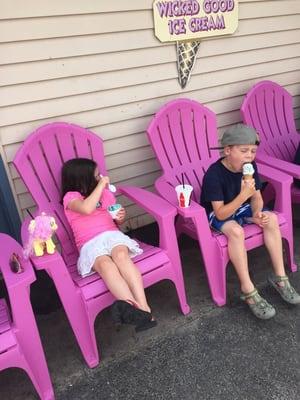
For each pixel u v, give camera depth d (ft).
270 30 10.62
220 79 10.37
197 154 9.57
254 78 10.91
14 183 8.64
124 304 6.31
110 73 8.87
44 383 6.44
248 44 10.44
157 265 7.23
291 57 11.32
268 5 10.32
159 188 8.60
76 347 7.40
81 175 7.66
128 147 9.72
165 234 7.33
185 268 9.30
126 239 7.38
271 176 8.37
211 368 6.70
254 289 7.57
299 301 7.66
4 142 8.22
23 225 7.47
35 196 7.99
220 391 6.31
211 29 9.66
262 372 6.55
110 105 9.12
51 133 8.18
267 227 7.83
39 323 8.02
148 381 6.59
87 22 8.25
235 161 7.67
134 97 9.35
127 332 7.58
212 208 8.11
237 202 7.47
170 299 8.32
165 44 9.27
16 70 7.89
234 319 7.66
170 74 9.61
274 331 7.30
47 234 6.26
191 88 10.03
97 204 7.78
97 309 6.75
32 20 7.73
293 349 6.91
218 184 7.85
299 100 12.00
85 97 8.77
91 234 7.50
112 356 7.11
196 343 7.21
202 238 7.61
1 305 6.68
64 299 6.58
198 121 9.56
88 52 8.46
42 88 8.25
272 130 10.69
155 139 9.07
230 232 7.57
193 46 9.59
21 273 6.11
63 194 7.90
